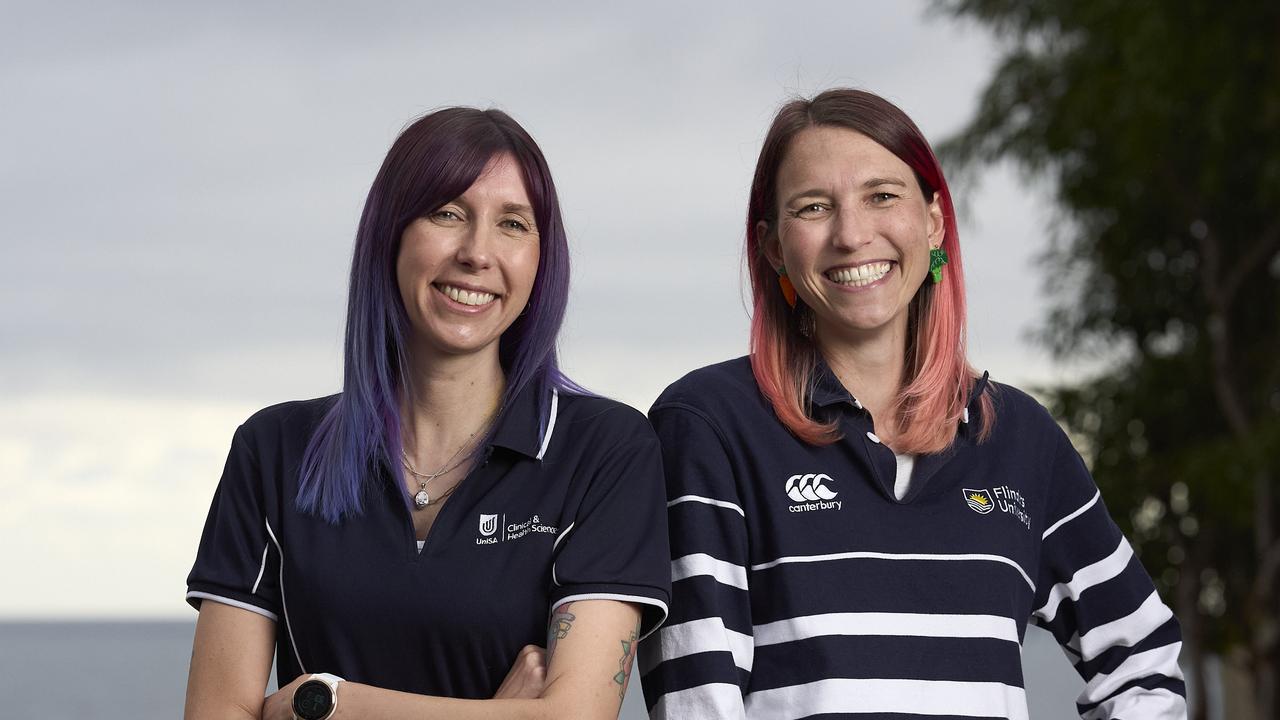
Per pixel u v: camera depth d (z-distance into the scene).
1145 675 2.93
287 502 2.65
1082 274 15.55
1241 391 14.93
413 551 2.57
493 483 2.63
